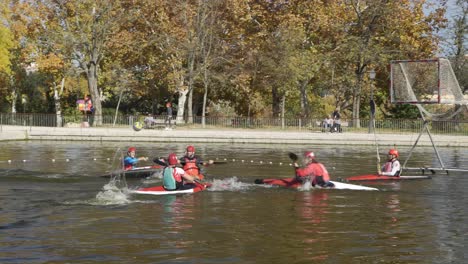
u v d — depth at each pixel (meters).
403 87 25.11
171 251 11.20
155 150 36.06
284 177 22.61
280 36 56.16
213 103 68.69
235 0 56.94
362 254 11.08
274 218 14.41
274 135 44.38
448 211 15.53
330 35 58.44
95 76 57.00
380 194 18.47
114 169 24.58
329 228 13.30
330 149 39.22
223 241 11.98
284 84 55.84
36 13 55.22
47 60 54.28
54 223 13.62
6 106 68.25
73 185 19.91
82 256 10.82
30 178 21.39
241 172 24.34
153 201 16.75
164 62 57.62
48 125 52.75
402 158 32.78
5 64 58.44
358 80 57.81
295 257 10.84
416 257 10.91
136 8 57.28
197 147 39.34
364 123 52.97
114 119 53.91
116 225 13.45
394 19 57.09
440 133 48.69
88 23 56.00
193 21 57.09
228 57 58.12
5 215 14.52
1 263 10.35
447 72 24.53
